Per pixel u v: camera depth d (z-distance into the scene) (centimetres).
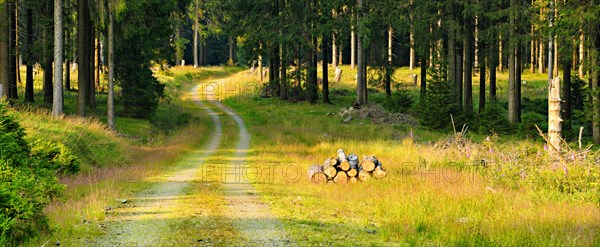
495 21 3312
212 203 1140
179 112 4294
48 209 1002
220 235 858
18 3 2942
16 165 1104
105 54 3378
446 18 3344
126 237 842
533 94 4638
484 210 1014
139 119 3281
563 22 2234
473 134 2834
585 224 869
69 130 1967
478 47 3478
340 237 847
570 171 1294
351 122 3388
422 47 3469
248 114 4150
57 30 2397
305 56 4541
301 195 1257
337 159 1466
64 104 3281
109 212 1036
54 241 806
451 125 3050
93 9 2672
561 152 1495
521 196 1144
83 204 1084
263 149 2336
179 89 6322
